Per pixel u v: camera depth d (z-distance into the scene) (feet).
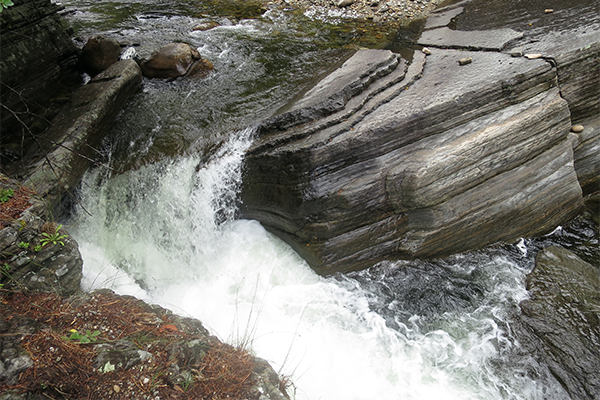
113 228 17.39
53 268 11.78
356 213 15.69
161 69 22.90
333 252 16.08
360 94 17.75
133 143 18.84
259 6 33.19
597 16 19.95
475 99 16.35
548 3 23.61
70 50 22.74
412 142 16.19
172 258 17.06
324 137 15.28
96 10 33.01
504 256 17.01
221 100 20.65
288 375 12.01
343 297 15.79
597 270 15.48
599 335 13.39
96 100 18.89
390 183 15.51
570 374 12.64
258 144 16.56
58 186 15.72
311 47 25.50
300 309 15.35
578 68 17.60
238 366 10.12
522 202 16.85
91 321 10.67
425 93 17.06
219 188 17.13
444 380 12.91
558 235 17.88
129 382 8.92
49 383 8.40
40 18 20.44
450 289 15.74
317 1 33.17
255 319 14.98
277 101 19.56
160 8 33.22
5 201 11.94
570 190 17.56
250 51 25.49
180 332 10.98
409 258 16.74
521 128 16.35
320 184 15.25
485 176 16.26
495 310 14.88
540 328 13.97
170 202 17.25
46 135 17.52
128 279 16.44
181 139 18.48
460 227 16.33
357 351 13.88
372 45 24.94
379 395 12.56
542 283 15.42
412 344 14.03
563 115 17.13
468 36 22.30
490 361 13.35
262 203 16.96
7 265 10.76
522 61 17.67
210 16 31.35
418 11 29.30
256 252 17.28
